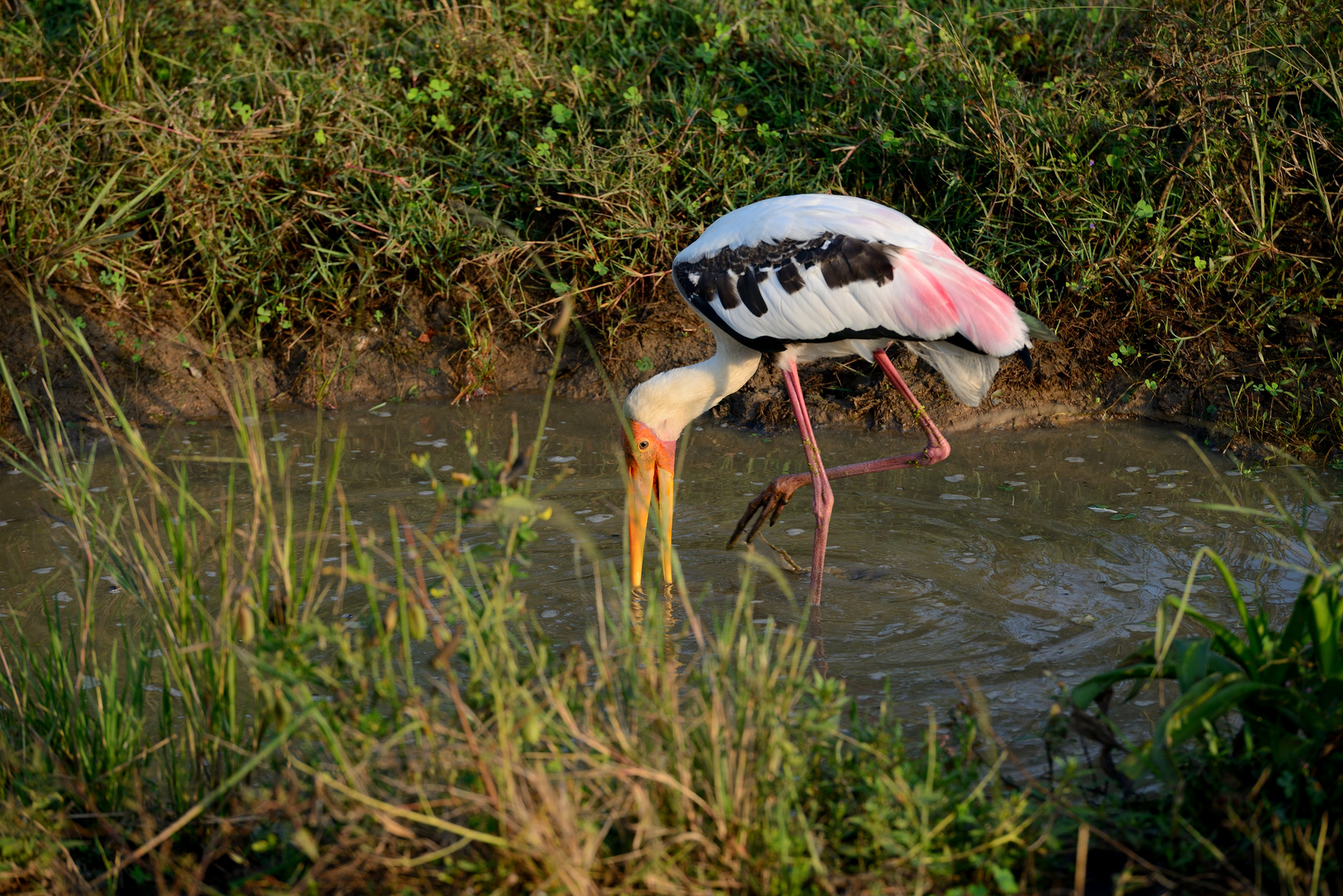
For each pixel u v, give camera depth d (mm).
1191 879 3627
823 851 3609
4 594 6203
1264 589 6016
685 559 6809
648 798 3584
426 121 10047
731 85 10250
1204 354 8398
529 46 10742
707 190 9422
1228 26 9281
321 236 9414
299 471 7930
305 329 9273
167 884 3820
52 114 9492
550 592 6316
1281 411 7961
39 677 4543
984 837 3660
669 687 3832
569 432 8617
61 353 8789
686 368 6961
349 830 3475
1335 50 9180
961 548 6762
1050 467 7828
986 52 10297
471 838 3434
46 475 4992
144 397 8805
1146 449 8016
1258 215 8547
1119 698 5055
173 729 4500
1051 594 6164
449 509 7293
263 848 3682
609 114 9992
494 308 9406
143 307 9102
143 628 5359
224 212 9289
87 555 4531
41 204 8883
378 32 10836
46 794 3963
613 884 3475
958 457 8078
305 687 3637
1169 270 8633
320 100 9703
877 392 8742
